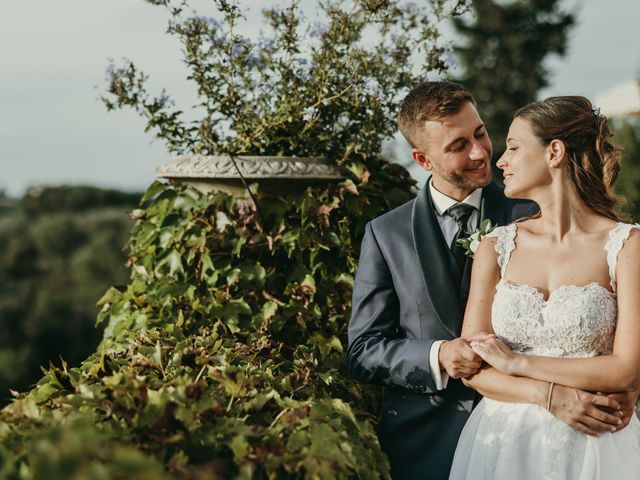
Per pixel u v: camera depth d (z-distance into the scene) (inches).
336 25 109.7
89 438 45.8
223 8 108.6
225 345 92.8
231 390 70.0
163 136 112.3
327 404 72.8
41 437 54.2
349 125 114.7
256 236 107.9
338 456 59.6
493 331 82.9
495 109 794.8
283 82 110.1
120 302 113.3
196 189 111.7
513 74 799.7
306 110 107.0
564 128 79.4
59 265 716.0
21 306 667.4
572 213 80.3
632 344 73.0
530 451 75.3
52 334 665.6
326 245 107.4
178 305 107.0
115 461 42.6
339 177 108.2
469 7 113.7
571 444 73.8
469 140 89.6
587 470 72.7
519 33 798.5
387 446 91.2
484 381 79.4
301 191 109.0
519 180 81.6
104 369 79.5
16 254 715.4
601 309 75.2
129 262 118.4
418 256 91.3
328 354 102.9
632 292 74.4
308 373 86.8
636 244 75.7
